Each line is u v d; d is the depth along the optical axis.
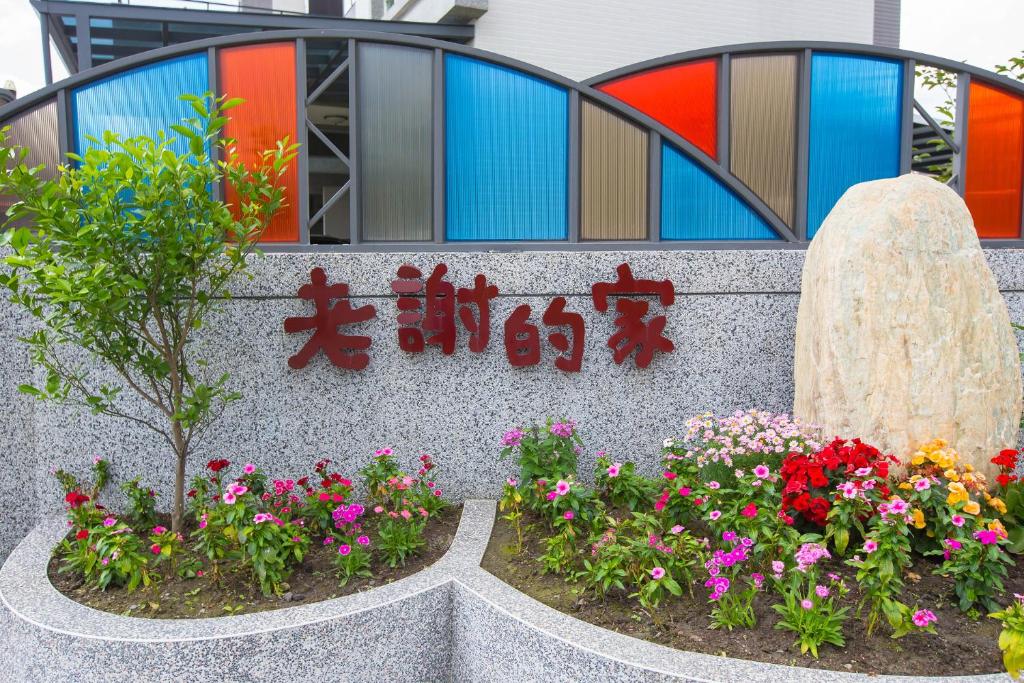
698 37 11.62
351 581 3.45
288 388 4.41
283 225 4.55
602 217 4.76
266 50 4.48
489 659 3.17
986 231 5.23
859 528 3.20
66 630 3.01
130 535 3.42
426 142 4.61
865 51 4.95
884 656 2.70
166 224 3.40
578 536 3.77
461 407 4.52
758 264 4.62
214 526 3.38
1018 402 4.00
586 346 4.56
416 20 11.54
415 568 3.59
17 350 4.37
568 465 4.10
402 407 4.49
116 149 4.46
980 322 3.89
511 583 3.40
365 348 4.42
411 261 4.39
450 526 4.18
